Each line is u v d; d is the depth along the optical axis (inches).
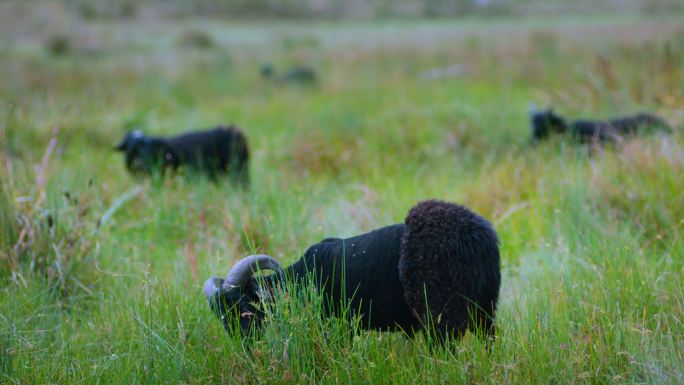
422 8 4837.6
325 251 568.1
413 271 511.5
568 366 502.9
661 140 931.3
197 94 2155.5
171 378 544.1
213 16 4803.2
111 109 1841.8
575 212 810.2
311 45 3272.6
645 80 1296.8
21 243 761.0
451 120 1376.7
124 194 989.2
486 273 511.8
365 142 1290.6
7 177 834.2
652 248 752.3
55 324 667.4
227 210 899.4
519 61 2213.3
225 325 560.4
